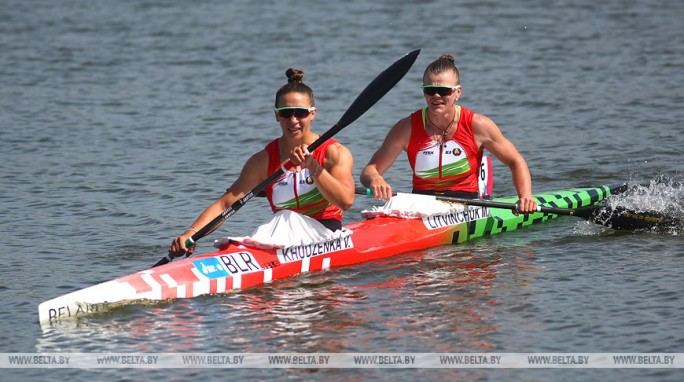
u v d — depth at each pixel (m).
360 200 42.16
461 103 60.00
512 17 87.19
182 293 29.70
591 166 46.00
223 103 61.28
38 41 81.19
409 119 35.94
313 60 72.75
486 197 38.34
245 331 27.16
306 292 30.30
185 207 40.69
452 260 33.62
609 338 26.05
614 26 82.75
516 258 33.66
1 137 53.31
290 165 30.19
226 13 92.38
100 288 28.86
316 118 56.94
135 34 83.62
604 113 56.59
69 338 26.88
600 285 30.25
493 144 35.50
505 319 27.61
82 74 69.81
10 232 37.16
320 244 32.47
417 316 28.02
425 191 36.62
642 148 48.84
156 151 50.53
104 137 53.50
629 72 66.88
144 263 33.41
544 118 56.09
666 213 37.84
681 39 77.06
